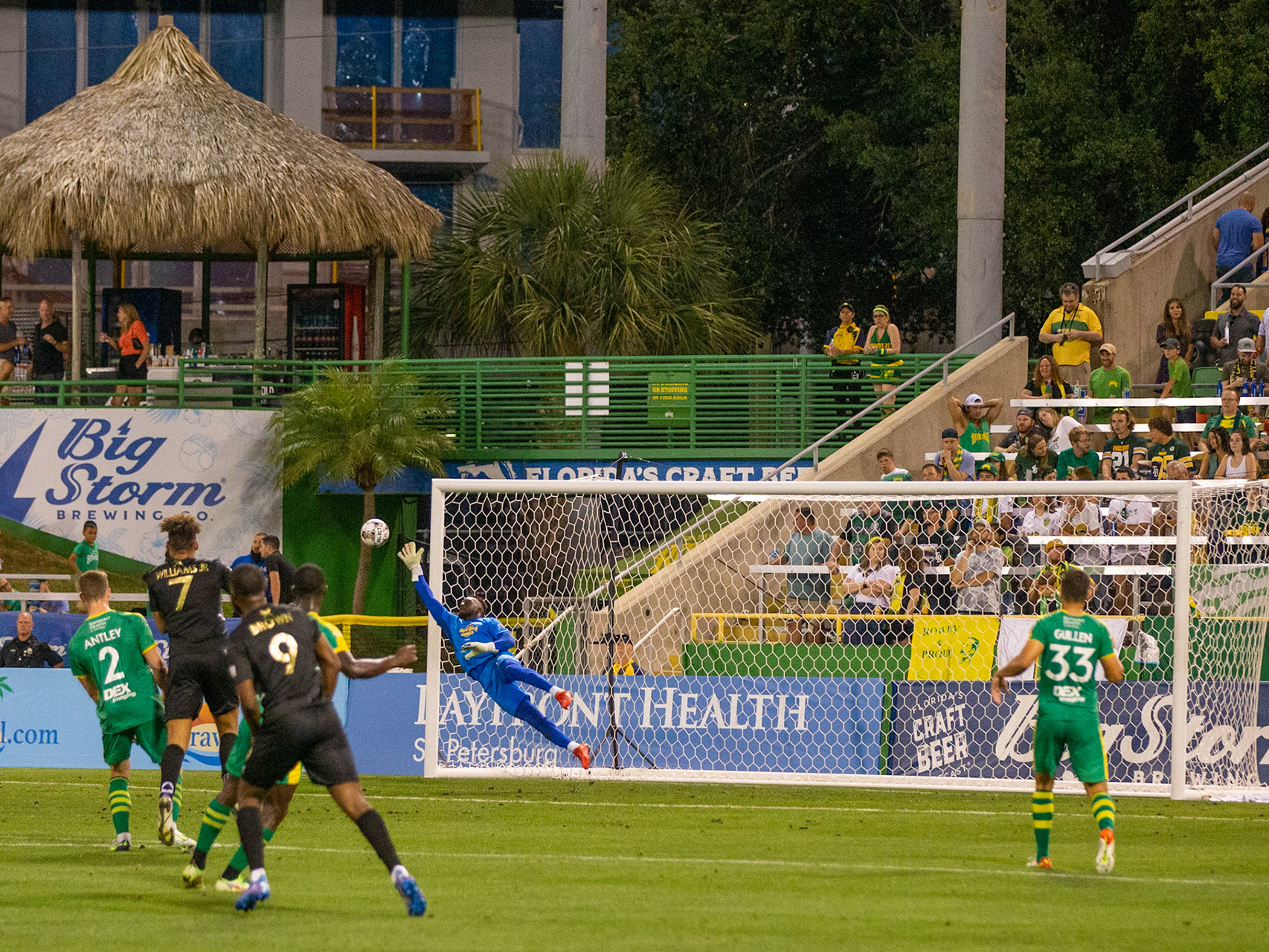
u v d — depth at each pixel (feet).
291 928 83.61
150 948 77.41
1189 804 153.79
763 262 404.16
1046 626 108.17
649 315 312.71
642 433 286.87
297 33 412.57
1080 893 98.78
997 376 265.95
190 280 407.44
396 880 86.07
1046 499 205.05
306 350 327.67
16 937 80.64
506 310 321.73
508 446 288.71
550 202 323.78
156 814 141.38
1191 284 280.51
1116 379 240.94
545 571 239.09
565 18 331.77
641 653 202.39
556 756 177.88
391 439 267.59
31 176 284.82
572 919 87.71
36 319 402.93
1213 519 202.39
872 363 281.74
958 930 85.25
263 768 87.10
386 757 181.47
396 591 287.48
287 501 285.23
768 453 282.15
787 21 383.04
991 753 168.14
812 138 413.39
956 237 369.30
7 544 285.02
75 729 186.39
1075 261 365.40
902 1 398.83
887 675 180.04
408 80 419.74
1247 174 297.12
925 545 193.88
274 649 86.58
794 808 149.59
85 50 418.51
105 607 120.78
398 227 297.33
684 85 398.01
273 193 285.02
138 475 285.02
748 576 210.38
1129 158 351.46
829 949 79.10
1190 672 176.14
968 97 302.25
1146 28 349.00
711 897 96.27
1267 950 80.53
